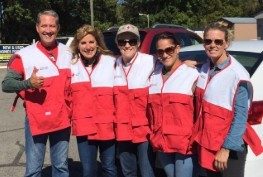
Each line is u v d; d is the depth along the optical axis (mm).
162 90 2705
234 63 2531
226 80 2498
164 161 2770
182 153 2637
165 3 38031
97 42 2990
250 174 2902
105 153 3041
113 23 39312
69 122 2934
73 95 2945
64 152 2963
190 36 6527
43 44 2883
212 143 2510
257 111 2998
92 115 2934
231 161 2834
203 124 2568
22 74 2873
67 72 2912
